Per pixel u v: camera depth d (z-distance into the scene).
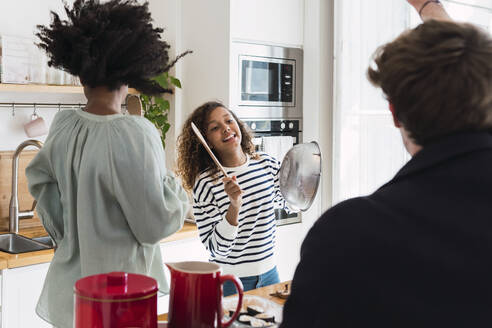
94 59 1.43
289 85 3.44
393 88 0.87
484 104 0.83
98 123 1.48
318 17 3.41
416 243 0.79
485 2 2.95
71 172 1.50
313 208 3.50
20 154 3.00
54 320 1.51
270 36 3.30
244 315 1.45
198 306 1.11
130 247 1.49
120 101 1.56
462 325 0.74
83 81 1.50
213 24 3.14
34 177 1.58
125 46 1.45
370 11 3.23
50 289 1.54
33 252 2.51
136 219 1.44
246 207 2.29
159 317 1.54
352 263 0.80
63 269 1.53
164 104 3.22
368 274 0.79
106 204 1.46
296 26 3.45
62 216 1.63
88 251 1.45
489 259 0.76
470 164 0.83
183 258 3.00
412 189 0.84
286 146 3.43
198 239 3.07
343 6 3.32
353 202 0.87
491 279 0.75
